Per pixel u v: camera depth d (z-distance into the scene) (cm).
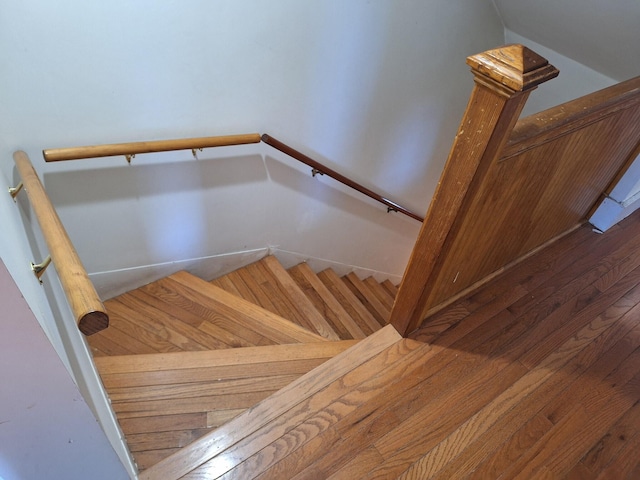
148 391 150
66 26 138
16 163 143
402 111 268
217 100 186
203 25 163
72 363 96
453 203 125
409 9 225
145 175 187
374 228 327
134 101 165
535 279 192
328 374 149
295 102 212
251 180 224
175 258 227
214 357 164
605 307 183
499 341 166
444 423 140
